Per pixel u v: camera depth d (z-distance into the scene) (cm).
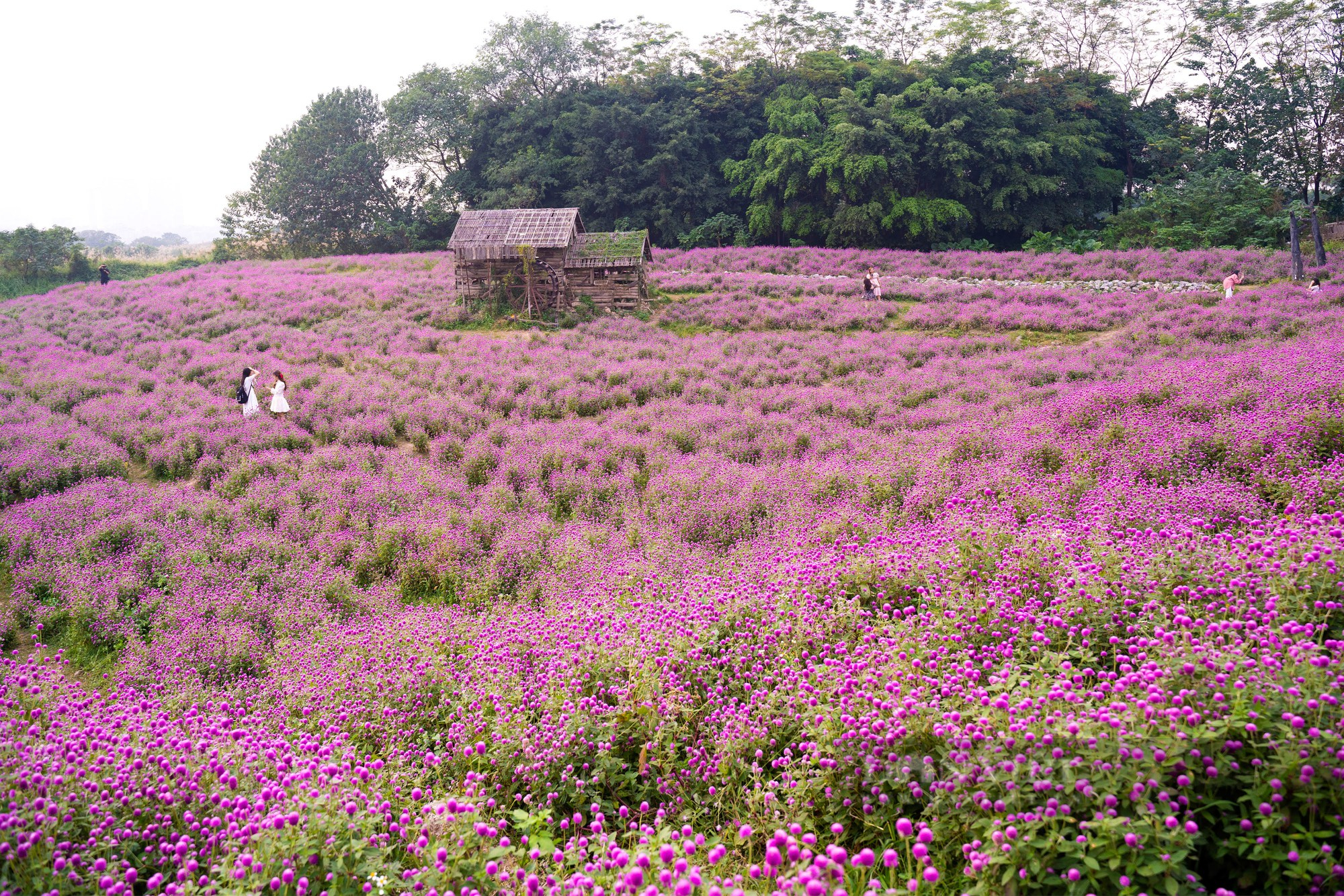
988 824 365
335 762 523
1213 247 4197
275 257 6488
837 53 6303
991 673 485
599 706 563
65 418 1950
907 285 3491
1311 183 5494
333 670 745
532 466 1520
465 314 3103
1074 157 5491
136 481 1639
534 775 512
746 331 2853
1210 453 991
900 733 418
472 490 1468
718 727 538
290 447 1769
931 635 547
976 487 1028
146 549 1177
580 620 739
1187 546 611
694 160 6006
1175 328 2255
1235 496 791
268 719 670
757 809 454
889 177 5288
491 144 6353
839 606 640
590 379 2247
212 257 6731
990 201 5294
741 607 687
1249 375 1302
